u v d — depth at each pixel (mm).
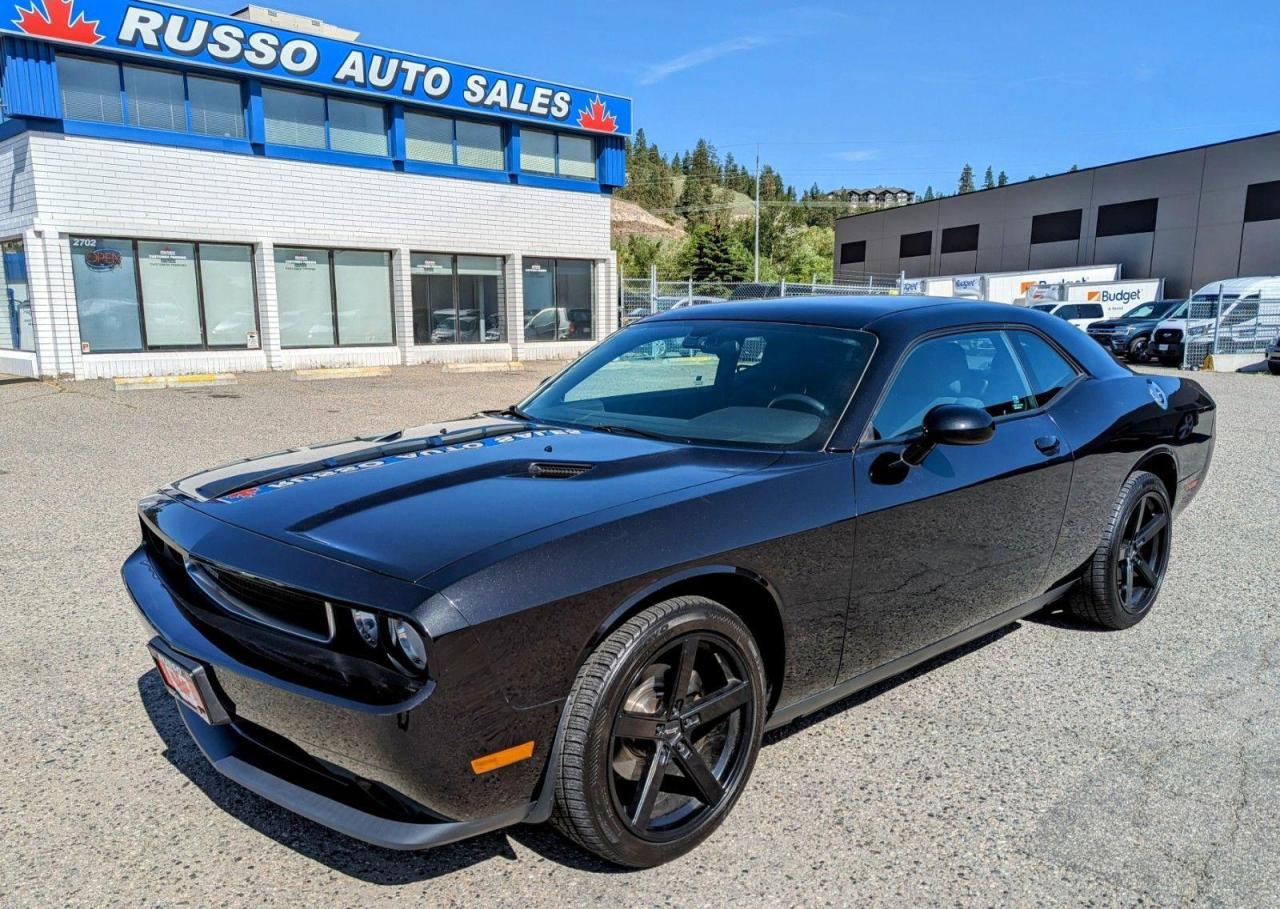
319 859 2533
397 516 2445
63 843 2586
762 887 2422
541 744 2240
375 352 19641
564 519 2381
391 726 2074
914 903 2363
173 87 16281
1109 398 4129
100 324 15992
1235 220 37250
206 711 2445
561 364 20578
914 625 3186
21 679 3668
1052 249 44781
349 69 18078
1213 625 4414
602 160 22859
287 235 17938
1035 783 2957
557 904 2342
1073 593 4246
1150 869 2516
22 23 14203
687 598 2473
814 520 2744
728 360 3482
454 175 20281
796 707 2914
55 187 15094
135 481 7473
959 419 2959
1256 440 10195
